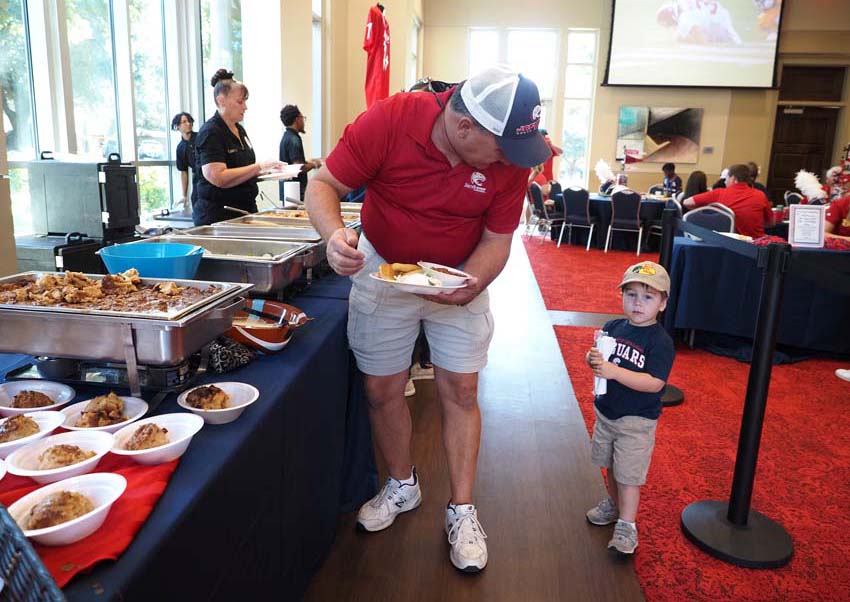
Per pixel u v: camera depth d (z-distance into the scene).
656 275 1.62
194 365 1.14
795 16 9.89
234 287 1.23
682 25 9.86
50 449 0.79
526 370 3.21
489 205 1.40
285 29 4.79
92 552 0.62
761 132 10.21
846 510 1.97
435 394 2.78
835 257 2.95
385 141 1.31
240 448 0.90
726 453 2.33
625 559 1.69
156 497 0.73
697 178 7.07
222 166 2.37
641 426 1.63
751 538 1.75
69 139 3.38
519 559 1.67
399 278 1.26
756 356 1.68
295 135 4.20
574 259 6.84
